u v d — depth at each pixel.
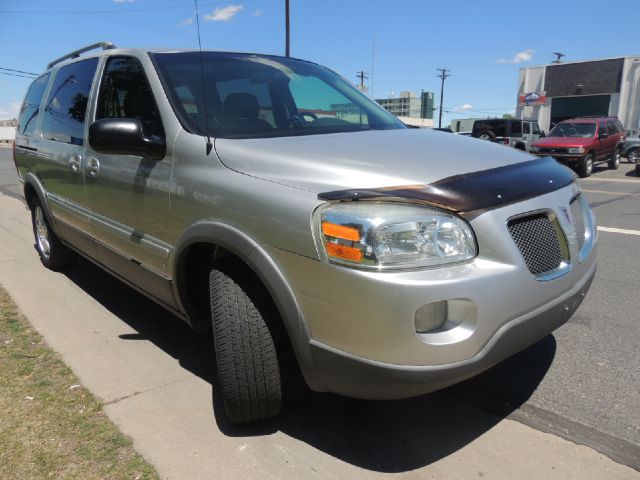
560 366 3.30
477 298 2.07
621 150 19.34
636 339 3.66
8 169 17.69
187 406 2.86
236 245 2.38
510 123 22.77
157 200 2.91
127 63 3.49
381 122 3.59
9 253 5.96
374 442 2.57
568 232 2.50
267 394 2.51
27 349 3.51
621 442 2.54
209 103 3.06
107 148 2.82
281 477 2.32
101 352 3.50
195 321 3.01
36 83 5.45
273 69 3.64
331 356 2.15
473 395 2.99
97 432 2.60
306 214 2.15
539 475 2.32
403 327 2.01
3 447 2.48
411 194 2.10
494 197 2.21
